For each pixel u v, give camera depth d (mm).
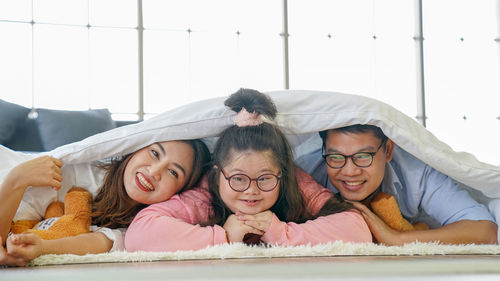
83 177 1895
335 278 750
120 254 1411
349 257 1397
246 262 1221
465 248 1574
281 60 5398
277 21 5418
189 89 5203
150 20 5145
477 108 5758
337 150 1856
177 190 1834
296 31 5473
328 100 1825
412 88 5676
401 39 5695
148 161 1812
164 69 5152
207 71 5254
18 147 3371
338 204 1821
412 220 2100
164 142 1822
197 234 1651
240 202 1726
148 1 5145
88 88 4945
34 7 4863
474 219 1859
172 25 5195
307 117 1820
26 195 1808
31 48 4836
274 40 5406
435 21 5766
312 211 1833
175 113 1813
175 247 1635
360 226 1738
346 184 1879
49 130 3357
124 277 787
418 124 1881
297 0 5488
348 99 1821
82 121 3418
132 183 1811
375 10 5660
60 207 1855
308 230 1697
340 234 1703
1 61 4754
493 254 1559
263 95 1789
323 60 5520
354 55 5598
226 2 5324
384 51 5660
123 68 5039
